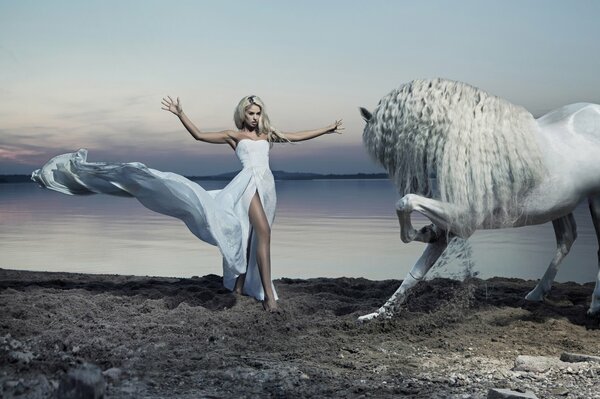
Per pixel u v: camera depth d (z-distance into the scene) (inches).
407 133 175.2
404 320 188.7
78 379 104.1
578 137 184.4
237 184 210.7
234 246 205.5
